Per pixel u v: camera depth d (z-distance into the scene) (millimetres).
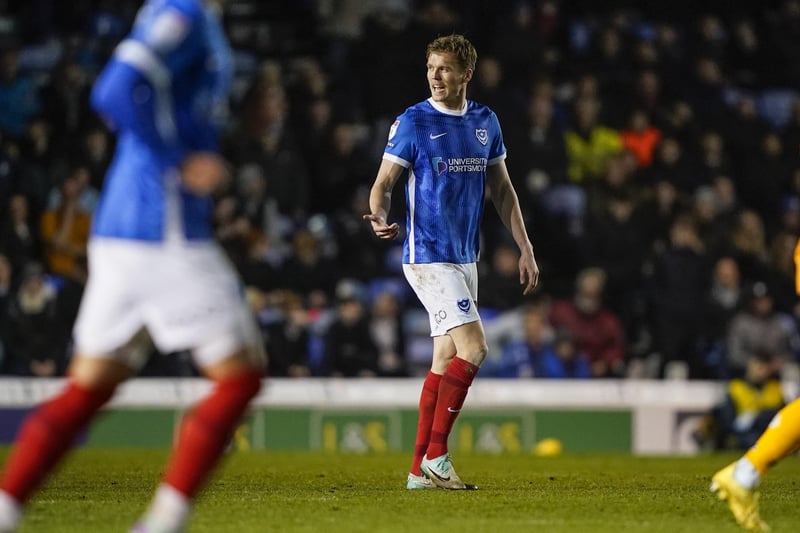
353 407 48906
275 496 22141
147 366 49469
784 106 70812
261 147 56594
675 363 53875
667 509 20234
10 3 66875
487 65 59344
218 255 14281
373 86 61750
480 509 19984
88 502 20641
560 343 51938
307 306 52406
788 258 58500
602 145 60969
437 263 24312
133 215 13914
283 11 70062
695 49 68688
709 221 58188
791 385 49938
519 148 58594
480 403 49438
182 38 13797
